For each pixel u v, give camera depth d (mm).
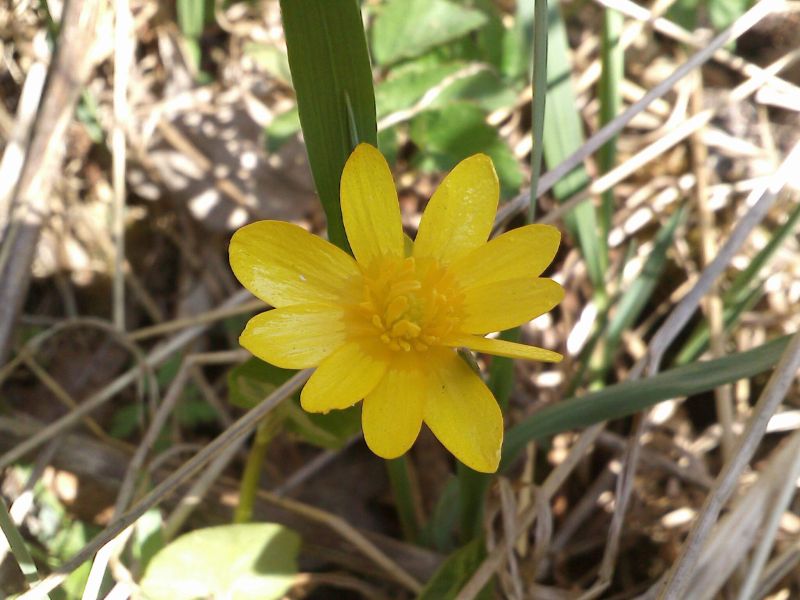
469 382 77
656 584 99
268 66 144
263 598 98
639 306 127
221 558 97
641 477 129
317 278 80
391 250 80
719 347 128
